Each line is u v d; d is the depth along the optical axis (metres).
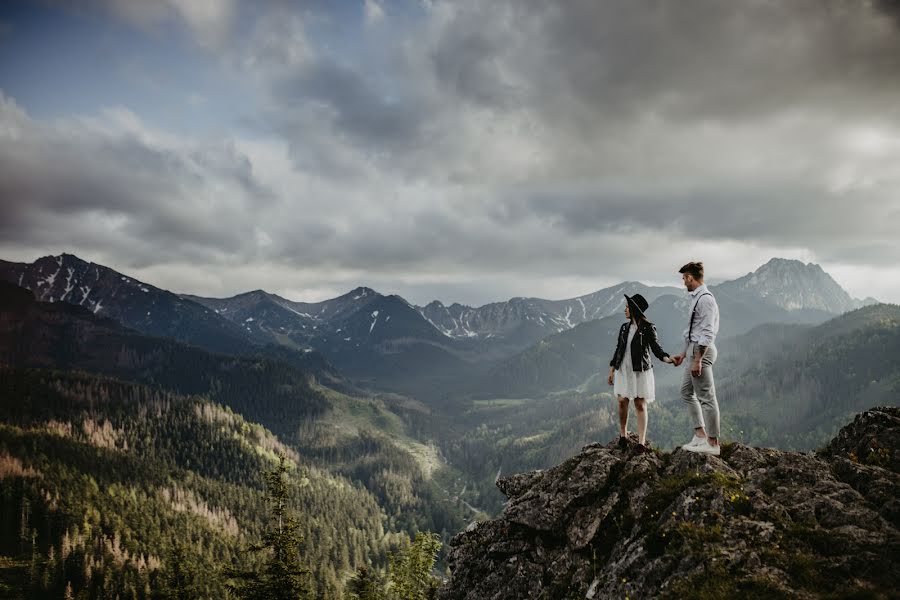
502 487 18.31
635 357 14.74
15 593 120.88
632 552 11.41
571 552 13.34
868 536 9.29
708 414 13.38
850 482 11.51
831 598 8.16
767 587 8.61
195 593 39.12
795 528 10.00
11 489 165.62
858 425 13.99
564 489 14.78
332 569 161.25
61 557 135.38
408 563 29.95
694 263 13.90
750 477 12.25
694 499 11.59
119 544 152.12
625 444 15.31
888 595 7.92
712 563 9.57
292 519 25.48
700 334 13.30
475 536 16.72
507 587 13.95
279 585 23.55
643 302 14.85
